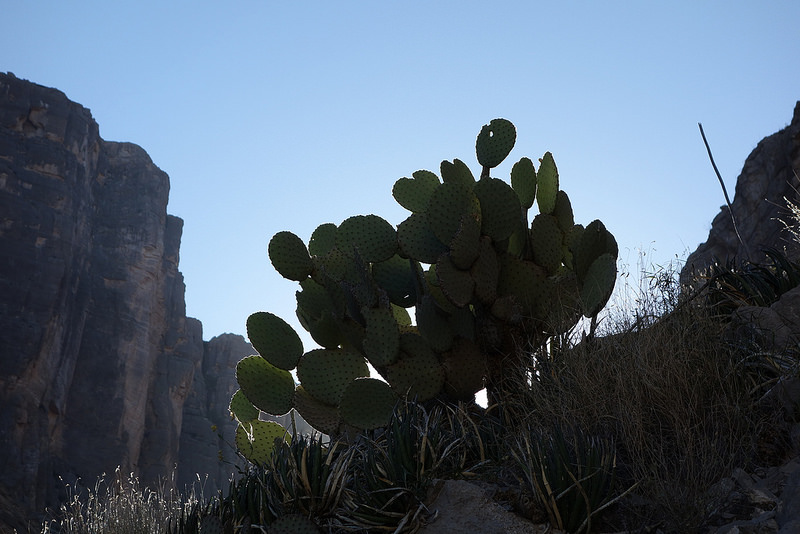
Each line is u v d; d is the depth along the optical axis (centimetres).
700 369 383
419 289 547
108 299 5903
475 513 371
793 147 1505
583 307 485
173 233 7406
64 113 5859
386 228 564
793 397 365
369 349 509
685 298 446
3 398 4631
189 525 471
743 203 1571
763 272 490
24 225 5203
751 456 354
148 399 6247
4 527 3872
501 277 530
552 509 348
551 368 455
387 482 395
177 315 6938
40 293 5091
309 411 554
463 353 518
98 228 6244
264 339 579
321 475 423
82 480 5028
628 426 363
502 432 453
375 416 503
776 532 299
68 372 5316
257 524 422
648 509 340
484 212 523
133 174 6712
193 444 6519
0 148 5391
